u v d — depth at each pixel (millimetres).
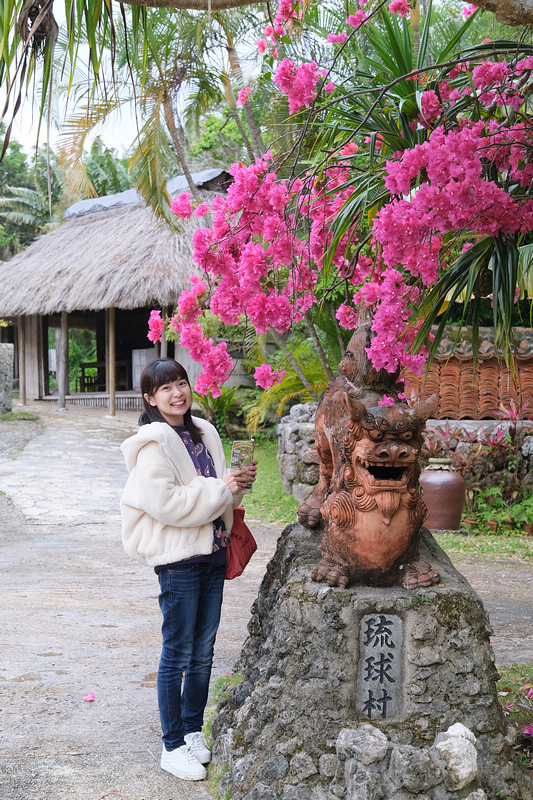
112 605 5051
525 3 2082
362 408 2389
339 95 2945
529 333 9133
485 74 2506
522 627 4602
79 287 14070
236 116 8086
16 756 2838
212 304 2943
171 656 2695
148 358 17812
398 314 2443
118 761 2809
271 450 13016
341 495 2480
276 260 2805
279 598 2600
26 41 2389
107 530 7781
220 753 2684
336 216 2770
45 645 4180
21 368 17953
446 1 7664
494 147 2449
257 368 3320
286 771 2324
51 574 5934
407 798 2156
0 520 8070
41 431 13836
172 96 7977
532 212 2277
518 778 2359
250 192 2660
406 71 2766
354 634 2420
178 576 2664
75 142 7648
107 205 17484
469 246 2703
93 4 2525
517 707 3205
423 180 2447
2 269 17250
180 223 13648
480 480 8227
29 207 25203
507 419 8516
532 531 7602
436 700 2387
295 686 2414
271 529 7875
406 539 2467
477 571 6207
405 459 2375
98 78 2625
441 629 2420
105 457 11945
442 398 8617
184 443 2785
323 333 10008
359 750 2205
